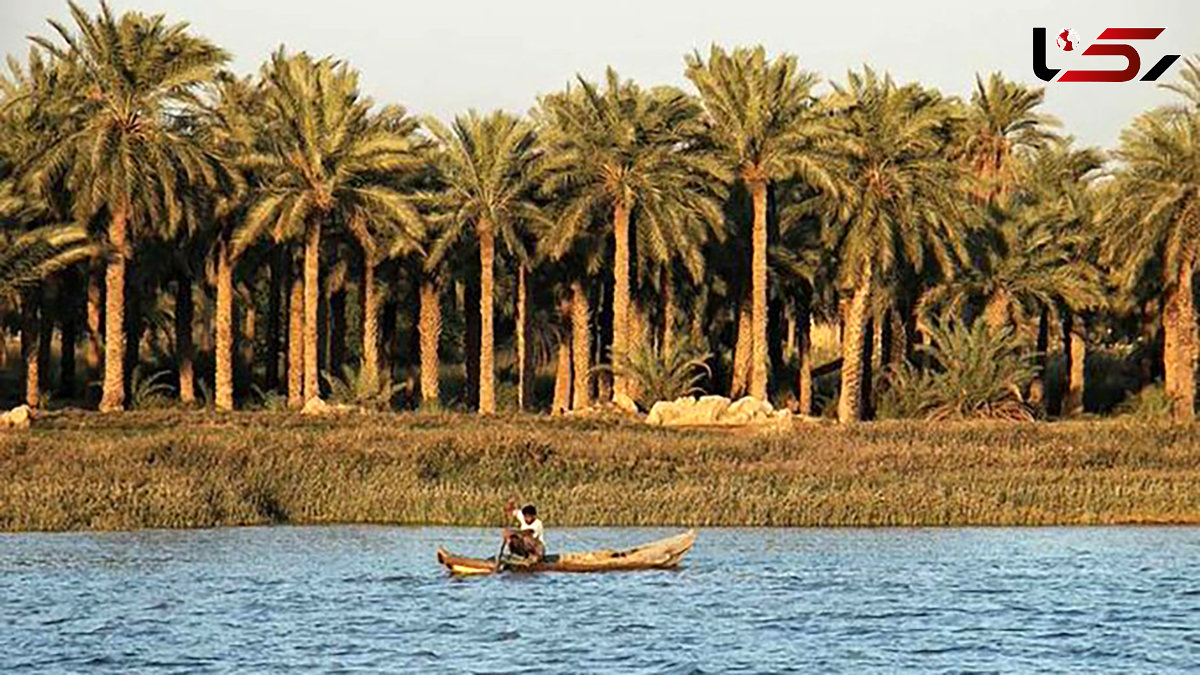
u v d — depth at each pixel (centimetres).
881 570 15912
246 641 12538
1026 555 16962
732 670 11638
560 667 11700
